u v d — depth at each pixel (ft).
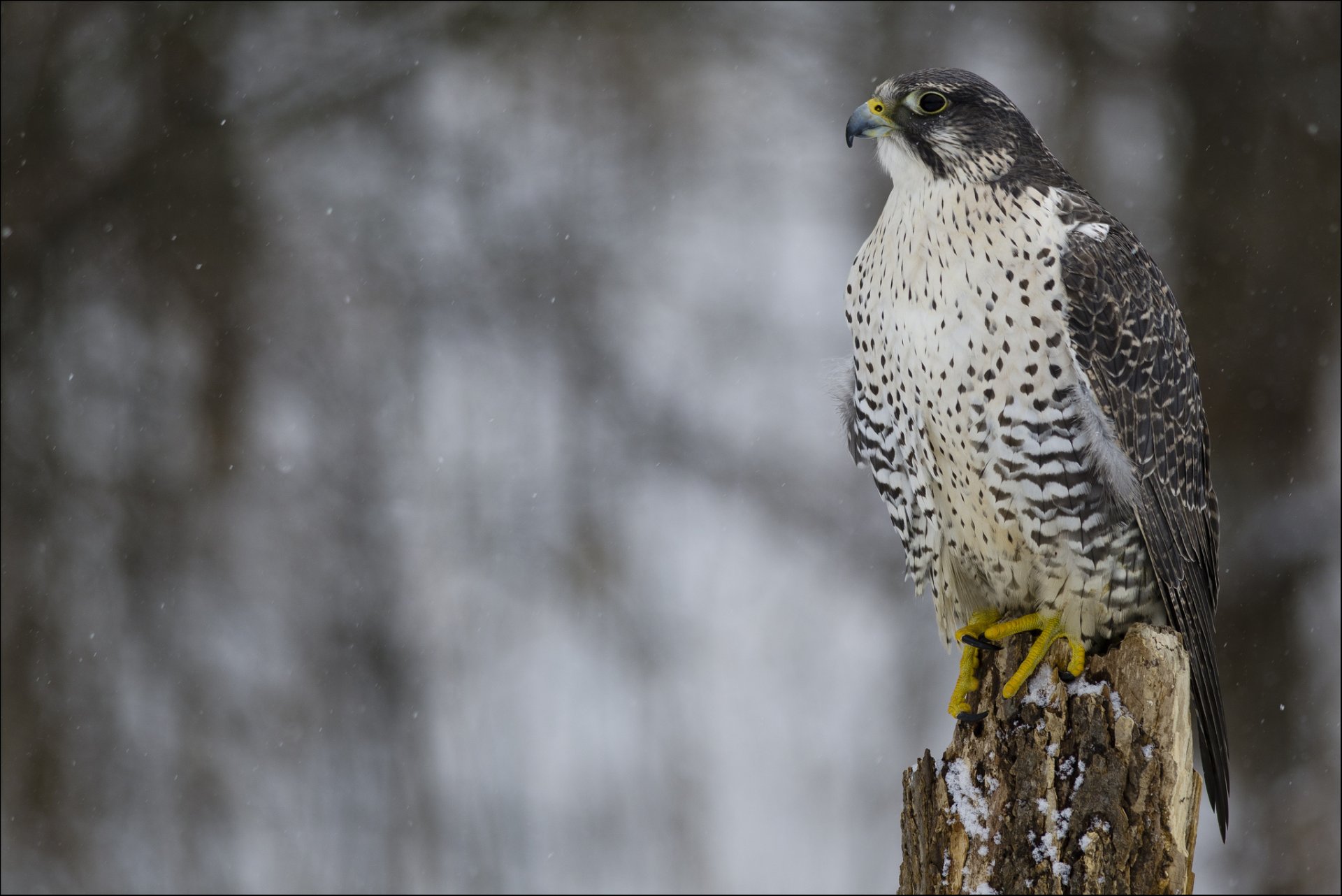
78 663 43.47
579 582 50.03
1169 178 49.01
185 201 49.78
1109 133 50.85
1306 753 43.83
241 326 47.78
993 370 19.80
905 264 20.21
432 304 51.98
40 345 47.67
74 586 44.45
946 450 20.52
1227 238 47.14
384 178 53.21
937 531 21.56
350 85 53.52
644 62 55.26
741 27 56.65
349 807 43.62
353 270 51.29
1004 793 16.26
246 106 52.19
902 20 56.13
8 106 49.57
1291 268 46.70
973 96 20.34
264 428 47.62
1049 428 19.90
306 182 52.08
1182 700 16.65
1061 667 18.13
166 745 43.34
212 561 45.16
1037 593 21.01
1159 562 20.75
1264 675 44.45
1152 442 20.75
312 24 53.83
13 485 45.32
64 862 41.37
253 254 49.32
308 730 44.09
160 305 47.98
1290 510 45.37
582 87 54.90
